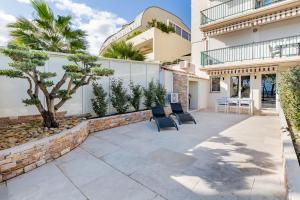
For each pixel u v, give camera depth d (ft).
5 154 14.28
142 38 78.13
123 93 34.99
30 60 18.67
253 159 17.30
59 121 26.43
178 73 48.24
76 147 21.76
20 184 13.70
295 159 11.66
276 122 35.63
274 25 47.55
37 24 33.47
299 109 20.04
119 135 26.94
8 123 24.85
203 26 57.82
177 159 17.84
